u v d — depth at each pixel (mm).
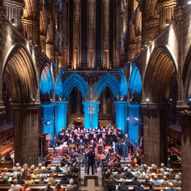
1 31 18422
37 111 29625
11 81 27484
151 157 28516
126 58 44688
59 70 47031
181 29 18469
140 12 34344
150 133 28688
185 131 18469
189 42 17219
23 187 17672
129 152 37562
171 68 26859
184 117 18469
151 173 22141
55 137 43969
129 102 40750
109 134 43219
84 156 33250
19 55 25109
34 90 28938
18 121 28375
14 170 22859
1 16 18203
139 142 38281
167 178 20891
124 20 47969
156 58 26031
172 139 35625
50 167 24844
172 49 20453
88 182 27000
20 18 25766
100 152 34875
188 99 17891
